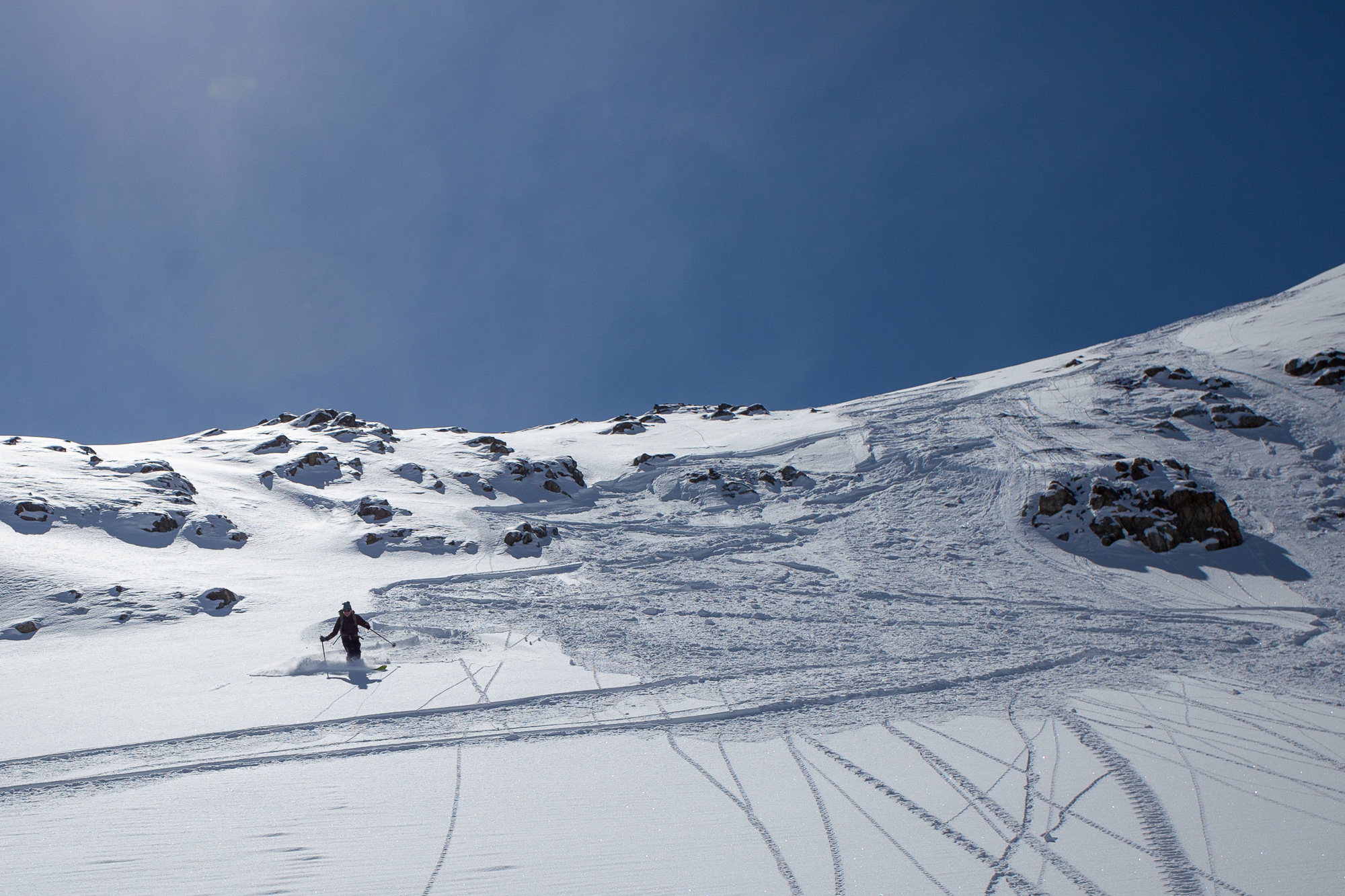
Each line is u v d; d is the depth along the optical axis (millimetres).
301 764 8156
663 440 47719
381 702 10492
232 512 28531
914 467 34531
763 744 8695
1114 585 21688
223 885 5488
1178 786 7352
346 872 5684
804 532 29500
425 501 32844
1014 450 33656
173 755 8500
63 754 8547
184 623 17672
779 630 16047
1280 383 35406
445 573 23453
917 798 7105
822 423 46969
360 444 40219
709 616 17797
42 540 22062
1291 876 5586
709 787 7402
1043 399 42000
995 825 6508
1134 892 5371
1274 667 12805
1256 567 22359
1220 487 27344
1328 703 10406
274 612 18469
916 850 6043
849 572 23641
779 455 41156
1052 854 5961
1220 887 5438
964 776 7648
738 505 34344
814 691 10961
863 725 9406
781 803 6996
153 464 29750
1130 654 13656
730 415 56938
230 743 8867
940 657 13312
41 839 6285
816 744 8688
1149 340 53156
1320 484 26562
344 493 32812
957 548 25875
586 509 35250
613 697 10695
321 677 12008
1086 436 34344
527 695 10773
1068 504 26891
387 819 6676
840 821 6602
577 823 6570
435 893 5359
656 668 12461
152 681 12031
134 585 19531
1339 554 22328
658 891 5402
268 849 6078
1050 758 8172
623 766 8023
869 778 7609
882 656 13516
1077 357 53500
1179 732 9070
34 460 27891
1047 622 17141
